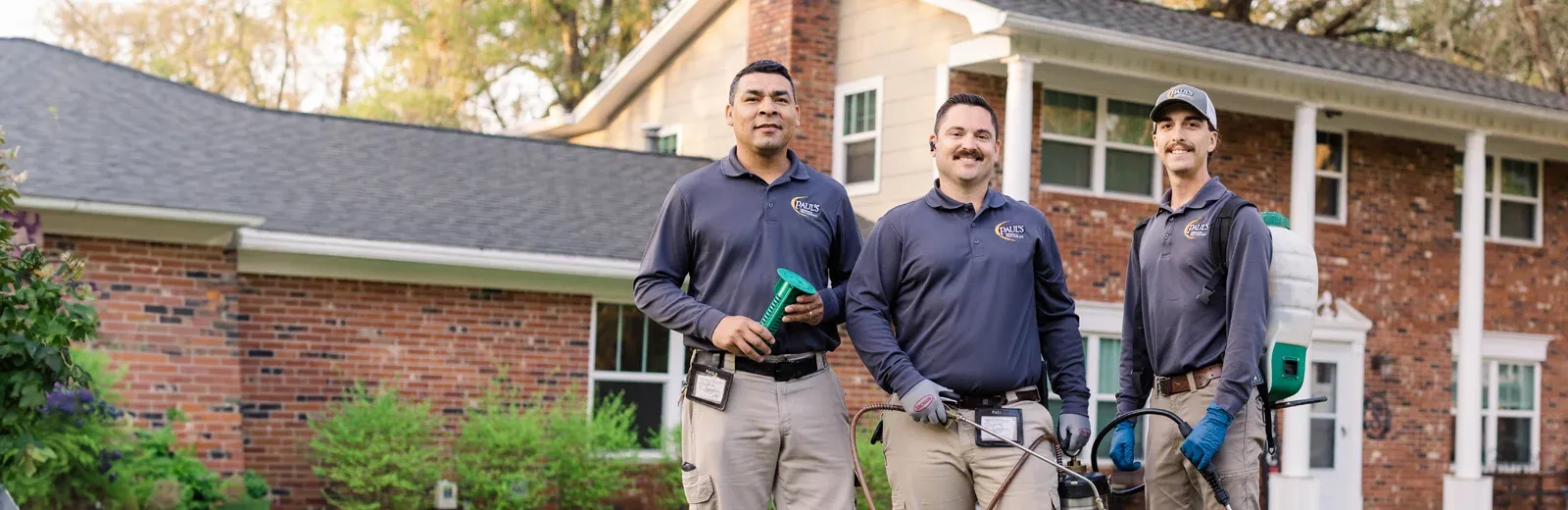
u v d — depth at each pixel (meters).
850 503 5.09
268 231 11.53
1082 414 5.26
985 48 14.36
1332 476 16.91
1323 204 17.19
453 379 12.59
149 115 13.30
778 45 16.34
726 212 5.07
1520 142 18.34
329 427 11.72
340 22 27.73
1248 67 15.03
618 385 13.39
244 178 12.54
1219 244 5.12
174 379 11.05
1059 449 5.29
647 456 13.21
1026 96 14.08
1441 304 17.94
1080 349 5.36
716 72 18.17
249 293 11.88
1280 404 5.24
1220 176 16.25
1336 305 16.94
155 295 11.12
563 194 14.50
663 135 19.27
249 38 30.91
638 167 16.11
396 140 14.98
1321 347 16.84
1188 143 5.26
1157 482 5.36
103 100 13.19
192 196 11.59
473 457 11.84
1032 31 13.86
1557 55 24.17
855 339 5.15
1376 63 17.48
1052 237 5.33
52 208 10.58
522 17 27.86
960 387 5.09
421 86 28.06
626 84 20.09
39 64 13.54
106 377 9.91
